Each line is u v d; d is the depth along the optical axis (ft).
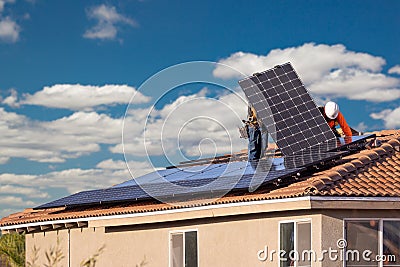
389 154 70.69
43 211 85.76
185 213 67.21
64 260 79.51
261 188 64.80
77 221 75.20
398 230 61.98
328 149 67.92
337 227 59.82
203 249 67.62
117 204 76.64
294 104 72.13
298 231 60.90
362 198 59.88
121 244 74.18
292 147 68.95
